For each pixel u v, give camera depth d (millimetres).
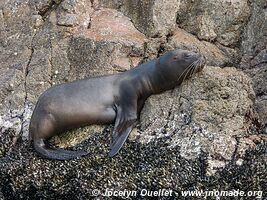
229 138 14820
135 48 17562
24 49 18547
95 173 14859
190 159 14617
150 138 15273
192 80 15852
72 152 15383
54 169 15219
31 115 16766
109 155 15070
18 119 16891
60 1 19125
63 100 16078
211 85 15641
